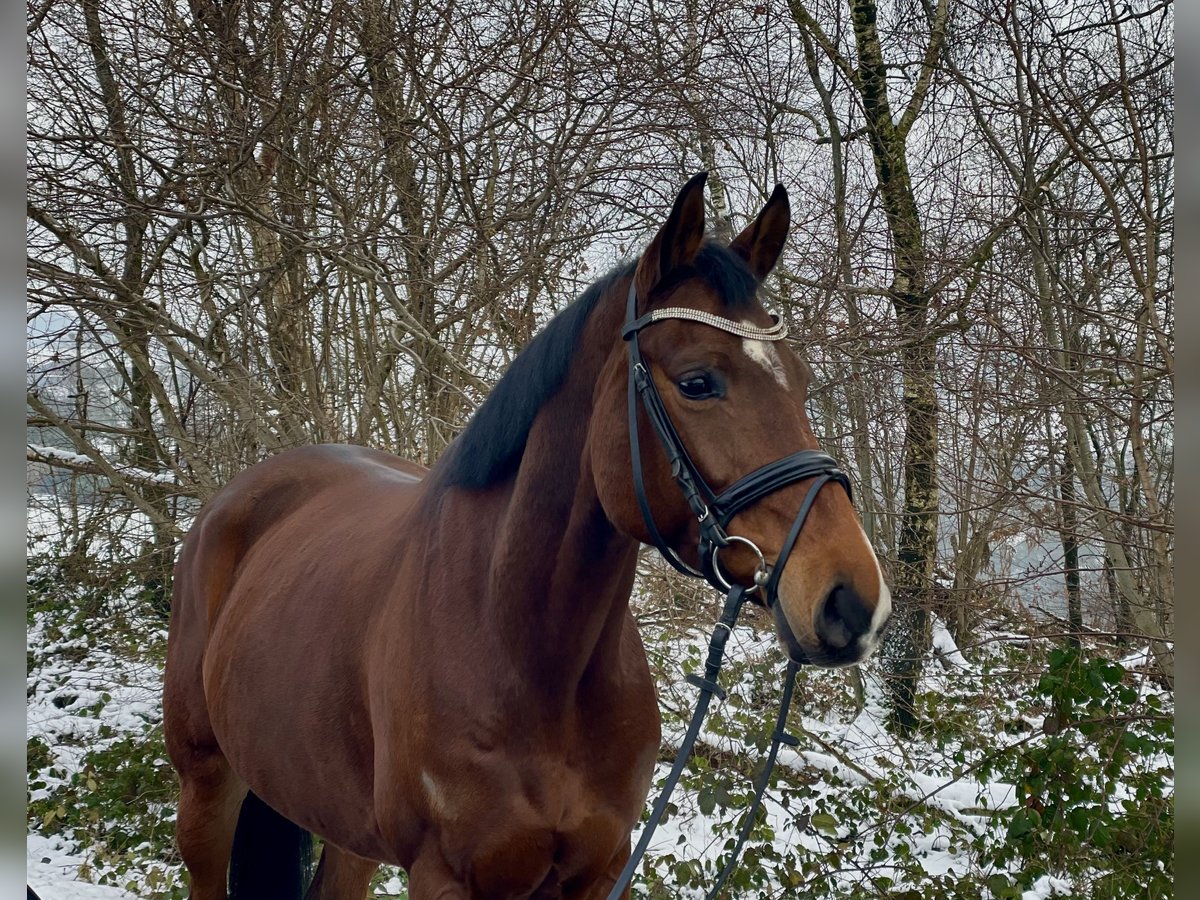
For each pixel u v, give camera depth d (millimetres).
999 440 4738
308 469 3131
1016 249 5324
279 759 2379
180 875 4141
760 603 1627
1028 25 4465
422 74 5824
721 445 1599
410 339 6539
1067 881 3613
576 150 5785
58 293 5422
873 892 3740
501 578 1854
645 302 1736
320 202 6273
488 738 1814
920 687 6254
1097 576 4887
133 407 7055
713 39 5785
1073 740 3531
